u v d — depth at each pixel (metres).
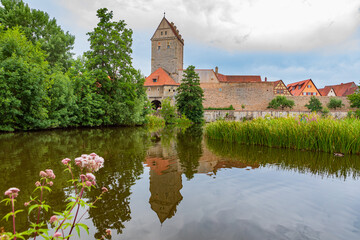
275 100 52.44
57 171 5.44
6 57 16.91
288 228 2.76
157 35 62.28
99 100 23.38
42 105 18.34
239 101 55.72
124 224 2.88
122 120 24.78
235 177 4.95
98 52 24.80
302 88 65.12
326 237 2.54
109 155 7.64
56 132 17.06
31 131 17.41
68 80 20.45
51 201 3.61
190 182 4.60
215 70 69.81
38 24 29.91
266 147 9.52
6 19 26.17
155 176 5.04
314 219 2.99
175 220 2.97
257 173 5.32
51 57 30.03
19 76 15.62
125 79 26.41
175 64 61.25
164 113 36.34
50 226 2.83
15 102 15.09
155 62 62.59
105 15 24.25
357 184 4.46
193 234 2.62
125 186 4.36
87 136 14.23
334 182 4.60
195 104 36.88
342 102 53.12
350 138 7.69
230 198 3.74
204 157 7.29
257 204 3.49
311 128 8.68
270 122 10.70
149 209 3.32
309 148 8.71
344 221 2.95
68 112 20.00
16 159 6.88
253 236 2.57
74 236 2.59
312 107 49.44
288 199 3.69
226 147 9.58
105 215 3.13
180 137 13.98
